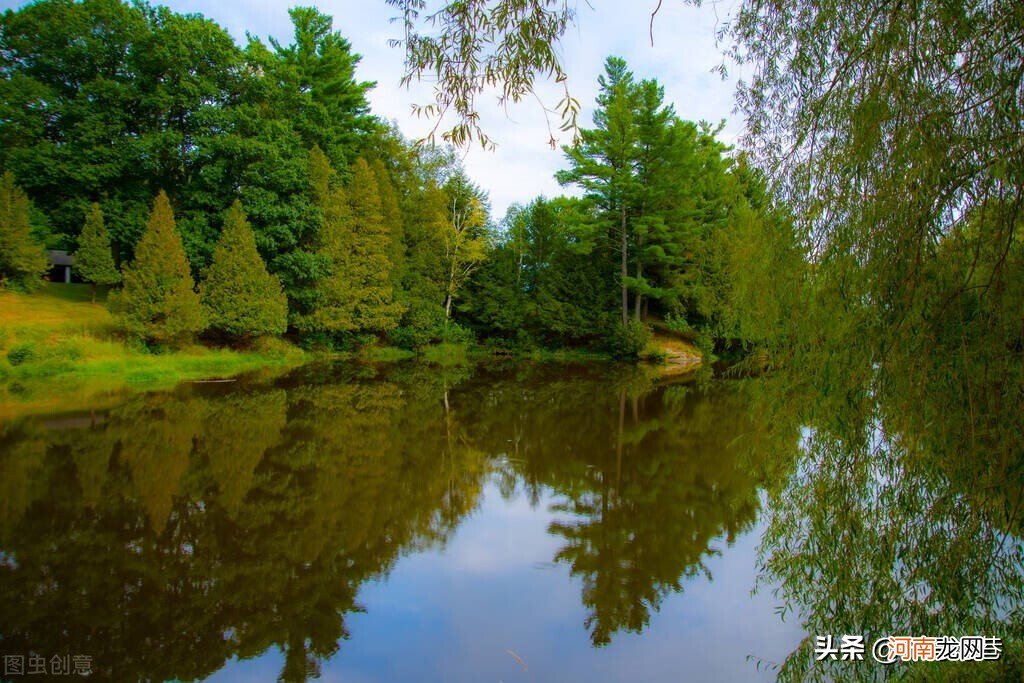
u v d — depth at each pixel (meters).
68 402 12.06
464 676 3.72
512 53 3.09
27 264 18.42
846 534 3.07
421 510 6.77
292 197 22.31
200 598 4.62
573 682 3.64
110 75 21.64
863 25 3.06
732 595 4.84
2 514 6.17
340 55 30.84
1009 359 2.50
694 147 27.81
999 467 2.49
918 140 2.71
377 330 28.05
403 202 31.44
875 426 2.99
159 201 17.36
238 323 19.83
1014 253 2.56
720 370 23.89
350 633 4.20
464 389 17.09
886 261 2.82
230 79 22.36
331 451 9.27
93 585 4.76
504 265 32.12
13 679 3.55
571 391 16.98
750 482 7.48
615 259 31.00
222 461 8.41
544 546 5.82
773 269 3.68
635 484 7.94
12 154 20.34
